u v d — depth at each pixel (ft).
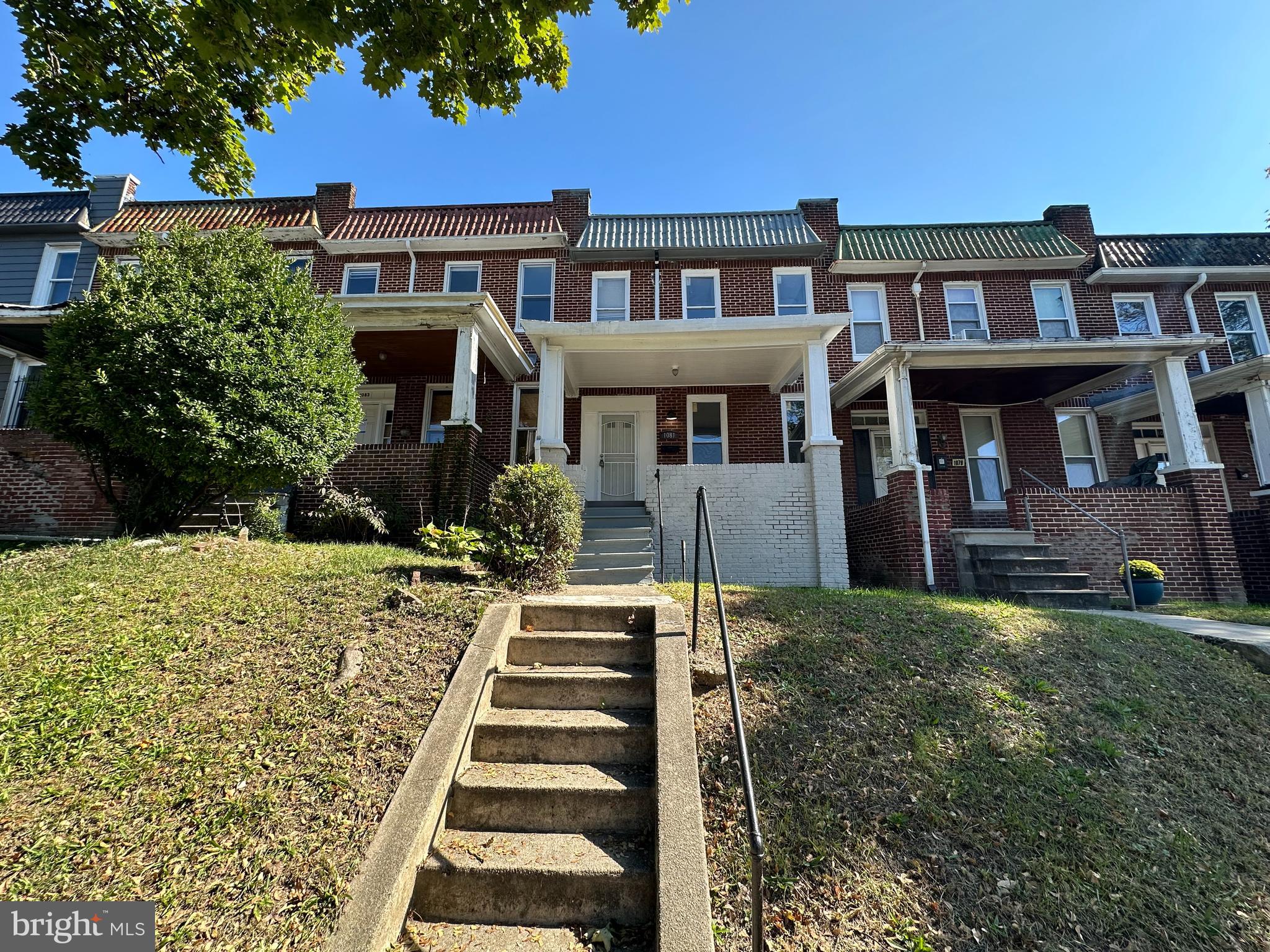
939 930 7.95
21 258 41.86
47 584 14.71
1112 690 13.87
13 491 28.12
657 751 10.34
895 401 29.78
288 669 12.25
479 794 9.95
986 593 26.12
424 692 11.84
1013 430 38.91
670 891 7.90
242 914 7.60
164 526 22.56
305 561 18.28
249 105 18.54
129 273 20.88
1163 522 28.50
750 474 29.17
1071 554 28.27
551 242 41.06
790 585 27.63
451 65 15.89
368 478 28.81
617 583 23.38
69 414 19.88
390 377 39.37
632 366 34.37
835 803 9.90
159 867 8.10
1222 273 39.34
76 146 17.79
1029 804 10.06
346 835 8.73
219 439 19.36
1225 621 21.07
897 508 28.60
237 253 22.48
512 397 38.58
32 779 9.17
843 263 40.11
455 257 41.75
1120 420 39.14
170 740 10.19
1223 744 12.32
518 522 19.19
